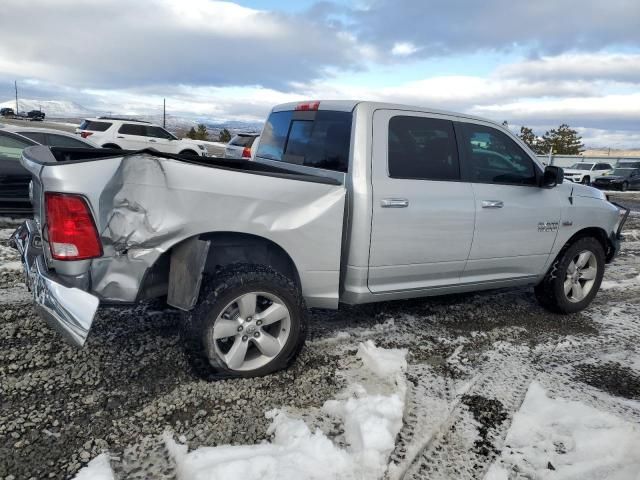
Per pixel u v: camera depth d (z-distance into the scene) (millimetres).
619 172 25406
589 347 3988
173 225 2715
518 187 4168
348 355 3502
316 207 3145
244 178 2891
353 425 2564
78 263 2568
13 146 7344
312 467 2273
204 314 2836
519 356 3721
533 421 2830
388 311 4398
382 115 3492
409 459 2441
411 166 3570
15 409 2660
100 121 17516
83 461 2316
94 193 2533
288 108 4258
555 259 4570
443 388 3156
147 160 2621
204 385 2984
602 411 2938
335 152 3535
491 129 4074
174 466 2326
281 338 3133
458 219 3754
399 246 3514
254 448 2406
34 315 3793
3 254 5410
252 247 3221
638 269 6809
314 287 3289
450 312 4508
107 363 3178
